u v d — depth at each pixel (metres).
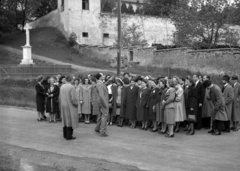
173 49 29.98
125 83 13.20
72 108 10.38
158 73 28.59
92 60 38.00
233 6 33.03
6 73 26.00
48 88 14.08
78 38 42.75
